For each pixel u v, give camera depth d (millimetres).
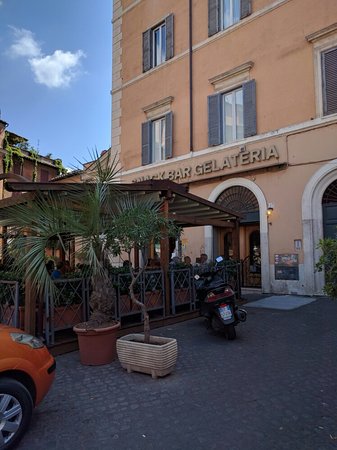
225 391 4293
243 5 13258
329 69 11227
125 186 6426
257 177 12570
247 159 12781
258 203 12562
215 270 7527
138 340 5266
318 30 11352
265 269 12227
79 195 5578
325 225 11188
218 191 13594
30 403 3266
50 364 3611
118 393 4277
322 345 6074
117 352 5105
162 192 7355
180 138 15086
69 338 6109
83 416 3719
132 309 7039
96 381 4652
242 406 3889
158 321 7551
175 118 15328
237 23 13406
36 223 5203
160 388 4410
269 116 12438
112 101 18203
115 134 17875
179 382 4590
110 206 5816
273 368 5047
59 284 5902
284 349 5926
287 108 12008
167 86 15727
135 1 17438
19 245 5191
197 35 14734
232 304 6688
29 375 3336
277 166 12023
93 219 5215
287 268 11750
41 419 3660
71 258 6703
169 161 15289
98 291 5504
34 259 5055
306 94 11609
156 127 16375
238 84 13328
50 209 5203
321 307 9359
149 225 5117
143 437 3305
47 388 3533
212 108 13969
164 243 7957
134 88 17188
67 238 5699
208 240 14000
